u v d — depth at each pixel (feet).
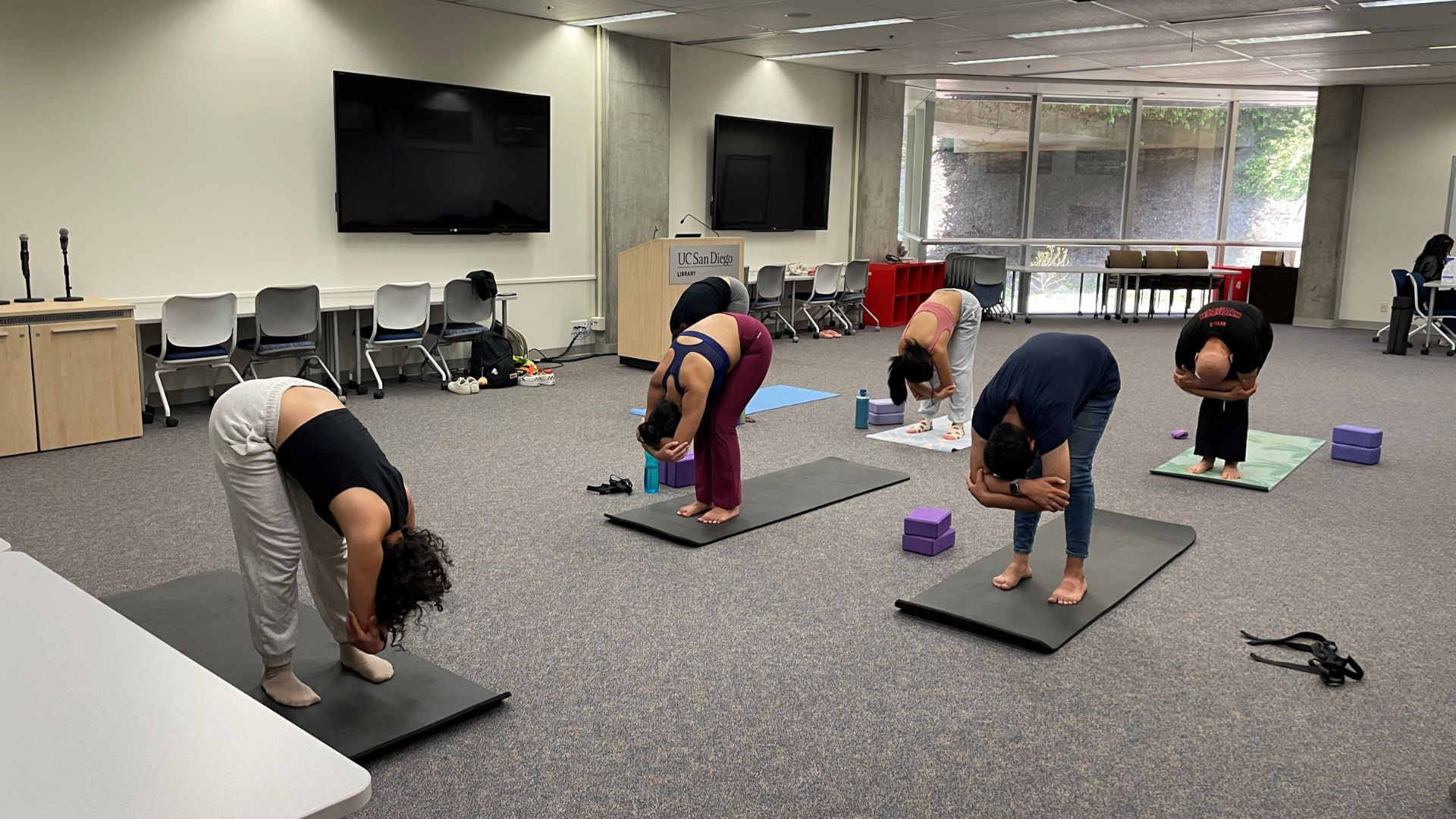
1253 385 17.02
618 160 31.89
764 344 14.51
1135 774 8.48
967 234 46.80
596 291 32.50
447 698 9.25
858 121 41.63
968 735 9.09
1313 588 12.91
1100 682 10.17
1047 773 8.49
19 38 20.13
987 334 39.91
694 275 29.37
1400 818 7.90
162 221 22.59
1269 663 10.65
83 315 18.95
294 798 3.84
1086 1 25.94
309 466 7.95
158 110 22.24
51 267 21.11
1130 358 33.53
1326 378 29.71
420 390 25.82
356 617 7.66
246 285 24.18
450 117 27.25
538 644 10.84
